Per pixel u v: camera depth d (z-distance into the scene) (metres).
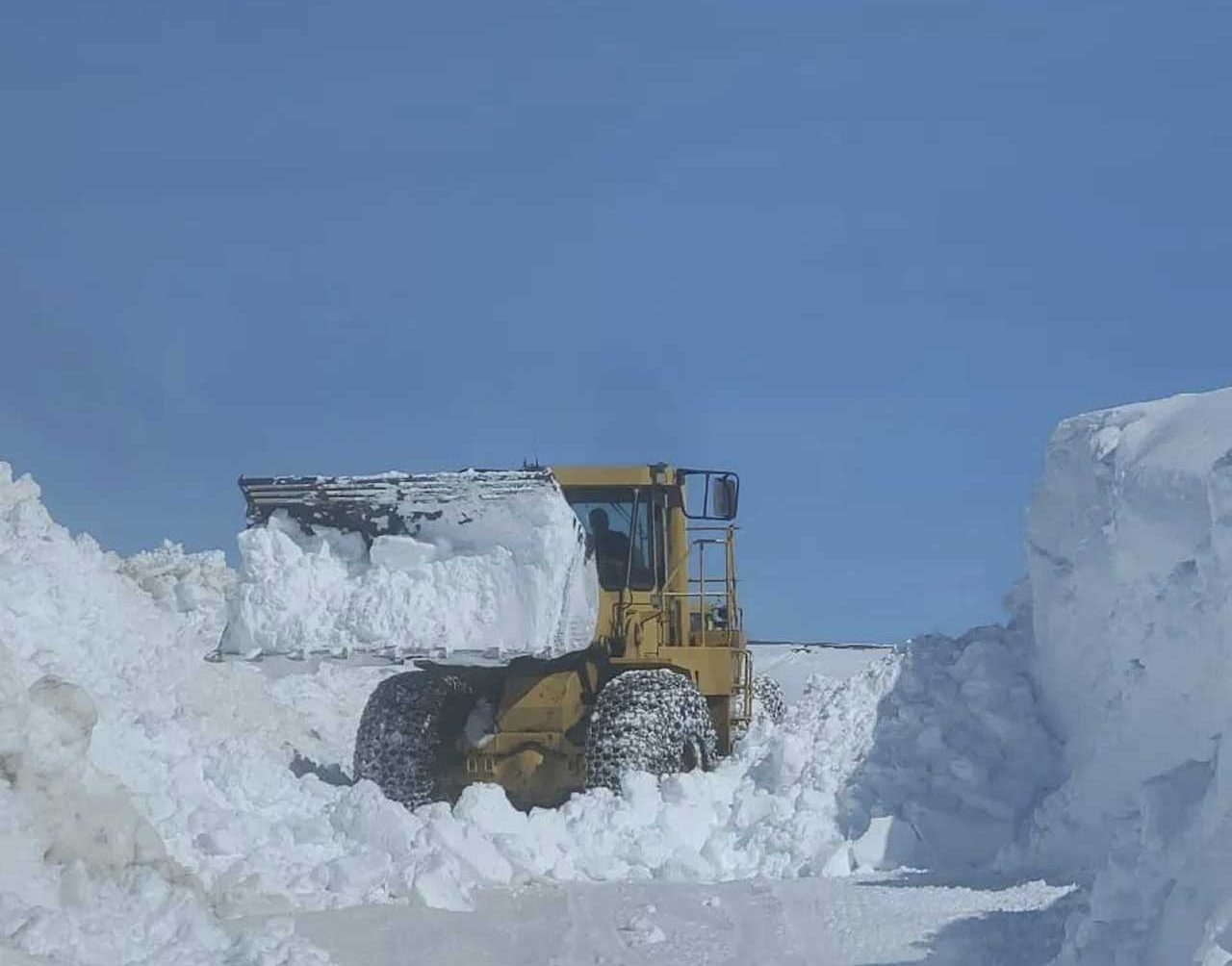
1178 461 10.75
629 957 9.98
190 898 9.47
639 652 17.09
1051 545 13.23
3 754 9.61
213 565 24.70
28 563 15.02
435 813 13.37
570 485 17.41
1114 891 8.59
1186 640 10.04
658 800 14.28
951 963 9.43
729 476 18.23
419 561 15.50
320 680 23.00
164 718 14.14
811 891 11.59
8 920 8.67
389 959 9.99
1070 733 12.64
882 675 14.26
